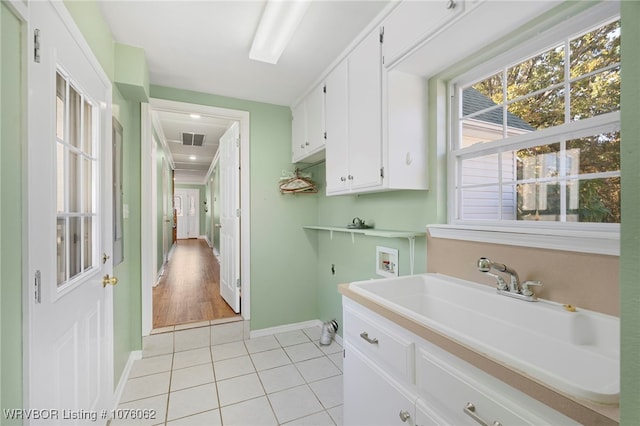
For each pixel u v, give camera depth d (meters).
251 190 2.84
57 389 1.02
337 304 2.70
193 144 5.50
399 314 1.04
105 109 1.60
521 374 0.67
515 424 0.69
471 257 1.40
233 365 2.24
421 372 0.96
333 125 2.11
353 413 1.35
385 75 1.57
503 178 1.38
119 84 1.87
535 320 1.06
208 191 10.11
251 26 1.71
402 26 1.42
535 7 1.07
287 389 1.94
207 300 3.71
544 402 0.63
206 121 4.00
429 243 1.64
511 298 1.15
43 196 0.93
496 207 1.40
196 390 1.93
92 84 1.40
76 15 1.25
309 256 3.07
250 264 2.81
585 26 1.08
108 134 1.64
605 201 1.03
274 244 2.92
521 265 1.17
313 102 2.45
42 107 0.93
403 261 1.85
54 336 1.00
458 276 1.47
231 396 1.87
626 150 0.42
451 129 1.61
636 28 0.41
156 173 4.37
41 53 0.92
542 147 1.23
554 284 1.07
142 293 2.63
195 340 2.64
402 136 1.59
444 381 0.87
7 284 0.76
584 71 1.09
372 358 1.22
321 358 2.36
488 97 1.46
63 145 1.12
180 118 3.86
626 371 0.41
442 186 1.62
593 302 0.96
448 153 1.61
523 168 1.30
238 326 2.91
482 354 0.76
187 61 2.10
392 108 1.57
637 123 0.41
